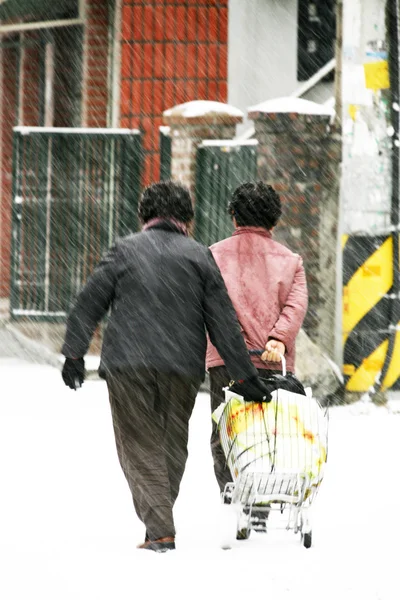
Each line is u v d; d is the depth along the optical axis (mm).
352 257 32781
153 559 17109
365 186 32750
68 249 40562
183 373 18094
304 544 18094
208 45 44656
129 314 18141
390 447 27297
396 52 32688
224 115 36656
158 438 18250
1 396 33531
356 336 32750
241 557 17359
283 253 19438
